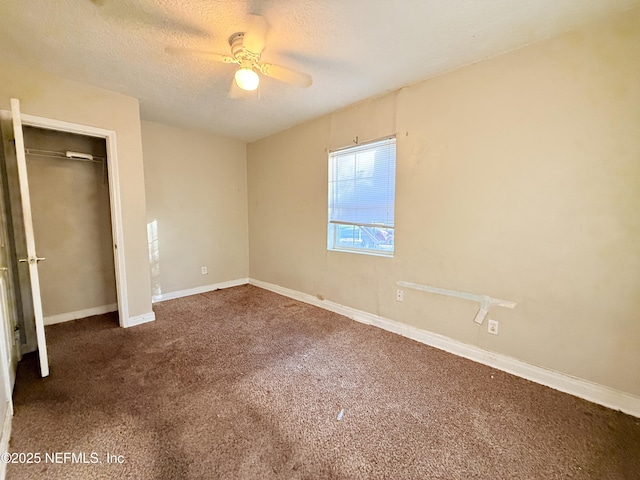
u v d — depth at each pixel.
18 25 1.74
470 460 1.36
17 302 2.32
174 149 3.80
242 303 3.71
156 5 1.57
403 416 1.64
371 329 2.90
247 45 1.87
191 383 1.95
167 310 3.42
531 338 2.01
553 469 1.32
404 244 2.69
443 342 2.46
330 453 1.39
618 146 1.65
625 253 1.67
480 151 2.17
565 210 1.84
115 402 1.74
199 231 4.13
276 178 4.09
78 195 3.11
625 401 1.70
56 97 2.39
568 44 1.78
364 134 2.93
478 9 1.60
